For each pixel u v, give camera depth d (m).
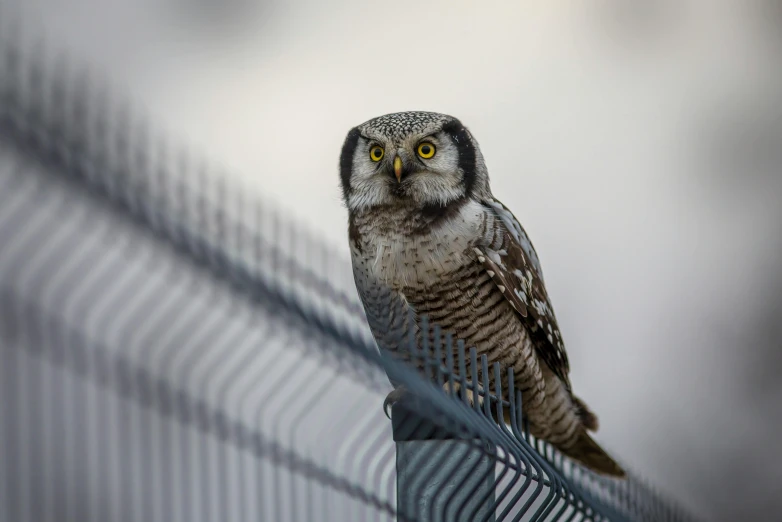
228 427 5.12
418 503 7.44
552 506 8.17
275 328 5.52
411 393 7.22
